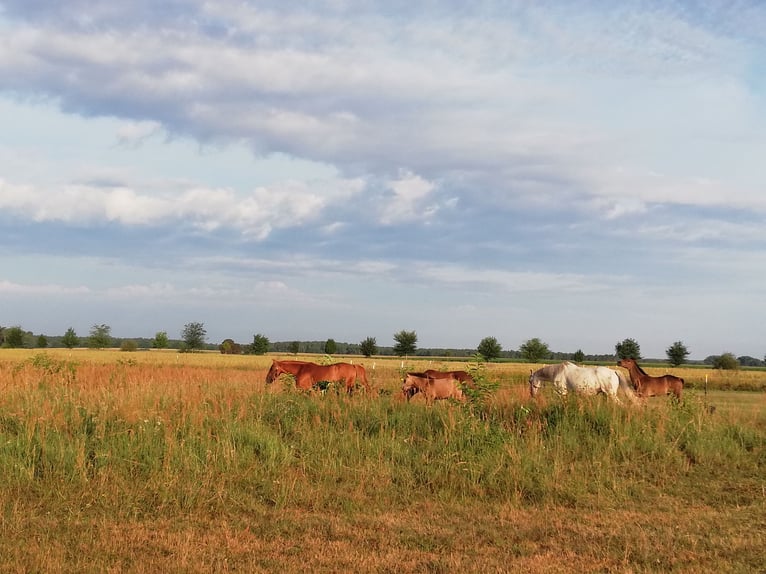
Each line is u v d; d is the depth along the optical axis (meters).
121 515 8.23
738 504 9.33
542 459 10.75
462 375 17.09
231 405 13.07
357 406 13.54
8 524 7.69
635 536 7.70
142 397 13.12
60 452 9.80
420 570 6.63
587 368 16.17
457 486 9.87
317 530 7.88
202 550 7.07
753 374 51.44
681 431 12.23
